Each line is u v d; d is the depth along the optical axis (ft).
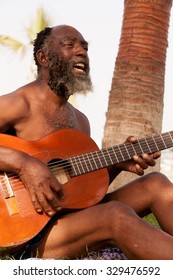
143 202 16.10
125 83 30.09
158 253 13.91
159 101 30.40
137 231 14.07
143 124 29.84
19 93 16.43
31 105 16.42
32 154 15.85
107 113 30.58
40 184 15.11
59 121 16.78
